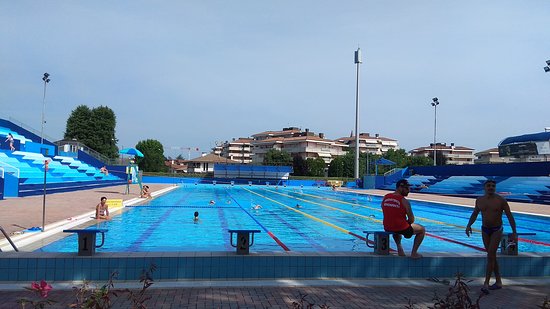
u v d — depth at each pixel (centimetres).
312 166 7550
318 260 663
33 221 1216
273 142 10150
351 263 671
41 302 288
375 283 638
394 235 707
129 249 1007
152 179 5450
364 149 11525
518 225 1717
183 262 633
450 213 2177
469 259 697
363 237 1264
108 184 3897
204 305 504
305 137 9775
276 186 5494
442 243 1172
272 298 541
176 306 498
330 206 2492
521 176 3438
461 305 287
